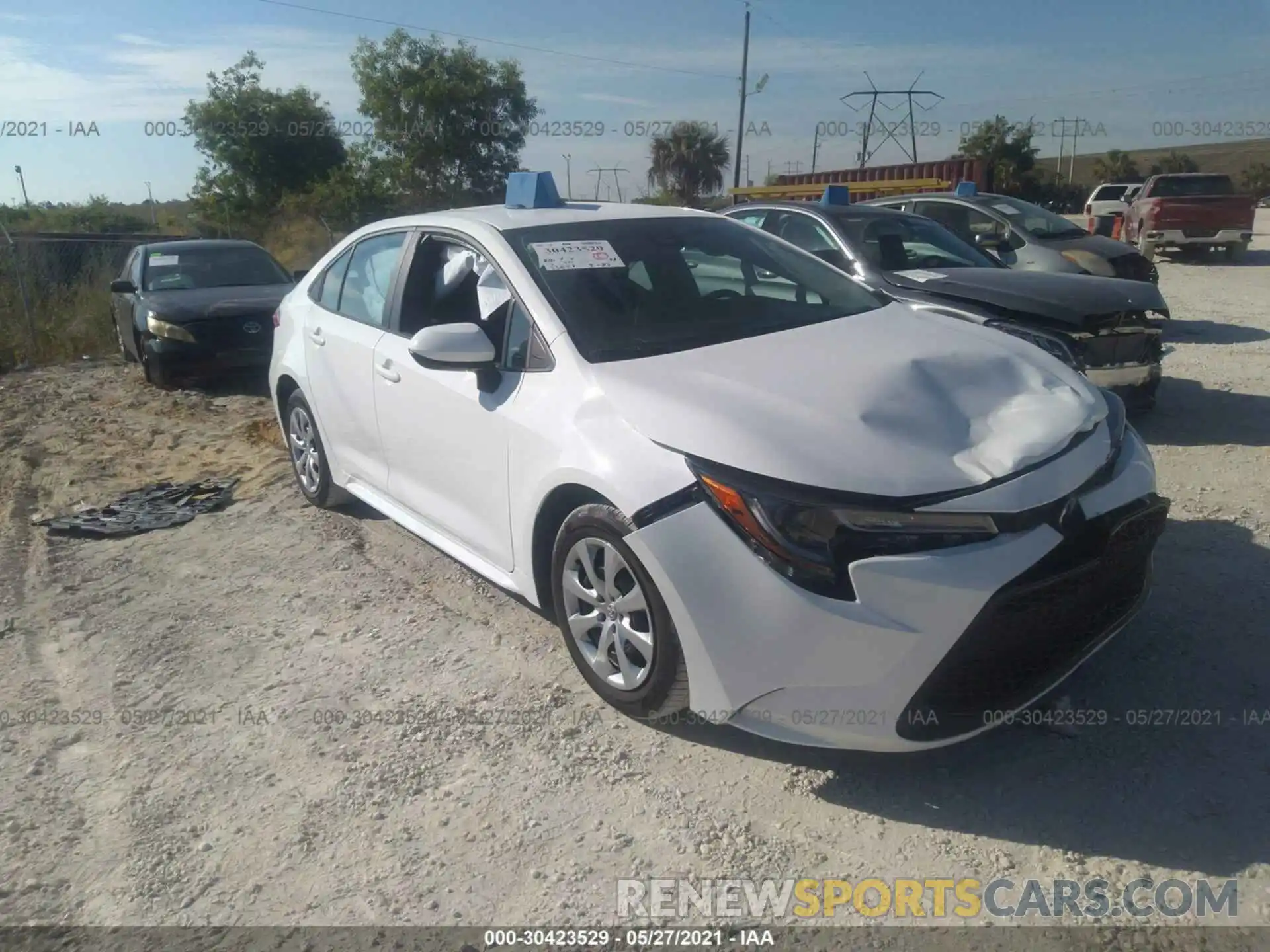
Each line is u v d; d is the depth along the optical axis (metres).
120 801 3.26
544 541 3.74
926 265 7.27
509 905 2.73
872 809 3.03
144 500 6.25
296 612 4.54
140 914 2.77
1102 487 3.14
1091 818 2.93
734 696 3.03
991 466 3.00
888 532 2.83
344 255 5.42
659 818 3.04
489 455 3.91
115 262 14.23
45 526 5.93
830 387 3.31
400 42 25.70
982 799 3.04
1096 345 6.45
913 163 19.83
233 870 2.92
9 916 2.79
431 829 3.04
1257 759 3.14
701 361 3.57
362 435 4.98
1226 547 4.64
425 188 26.31
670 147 35.62
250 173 26.22
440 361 3.77
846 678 2.87
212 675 4.02
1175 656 3.73
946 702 2.94
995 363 3.63
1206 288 14.81
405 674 3.93
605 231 4.39
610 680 3.49
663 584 3.08
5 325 12.34
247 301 9.94
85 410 9.16
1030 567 2.88
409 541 5.32
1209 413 7.11
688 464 3.08
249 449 7.44
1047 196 43.78
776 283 4.42
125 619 4.58
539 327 3.83
